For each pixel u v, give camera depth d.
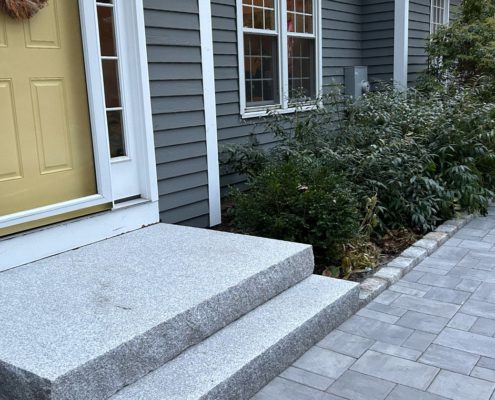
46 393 1.90
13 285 2.79
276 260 3.11
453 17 10.54
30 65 3.16
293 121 5.84
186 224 4.44
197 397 2.11
